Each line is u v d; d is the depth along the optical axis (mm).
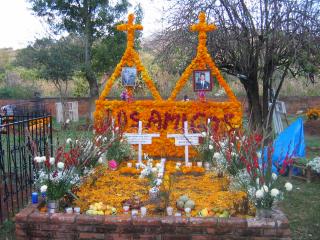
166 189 5340
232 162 5535
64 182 4641
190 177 6531
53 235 4156
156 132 8617
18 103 19172
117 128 7828
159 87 20562
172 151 8570
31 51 19016
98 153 6402
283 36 8969
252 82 10391
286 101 23297
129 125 8648
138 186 5836
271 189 4238
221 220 4043
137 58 8812
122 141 7656
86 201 5039
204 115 8531
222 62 10484
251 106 10641
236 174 5398
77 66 18016
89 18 17359
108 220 4102
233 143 5809
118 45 17406
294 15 8969
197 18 9664
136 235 4082
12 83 26109
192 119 8555
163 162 7301
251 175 4457
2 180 6566
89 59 17859
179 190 5637
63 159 5051
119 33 17375
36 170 5254
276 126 11258
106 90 8805
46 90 25625
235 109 8523
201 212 4527
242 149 5312
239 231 4004
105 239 4105
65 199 4914
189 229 4047
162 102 8633
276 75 12906
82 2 17297
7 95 24312
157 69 20094
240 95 21672
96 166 6363
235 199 5008
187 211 4578
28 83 26328
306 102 23250
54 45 18312
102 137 6809
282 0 8898
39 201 4742
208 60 8617
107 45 17359
